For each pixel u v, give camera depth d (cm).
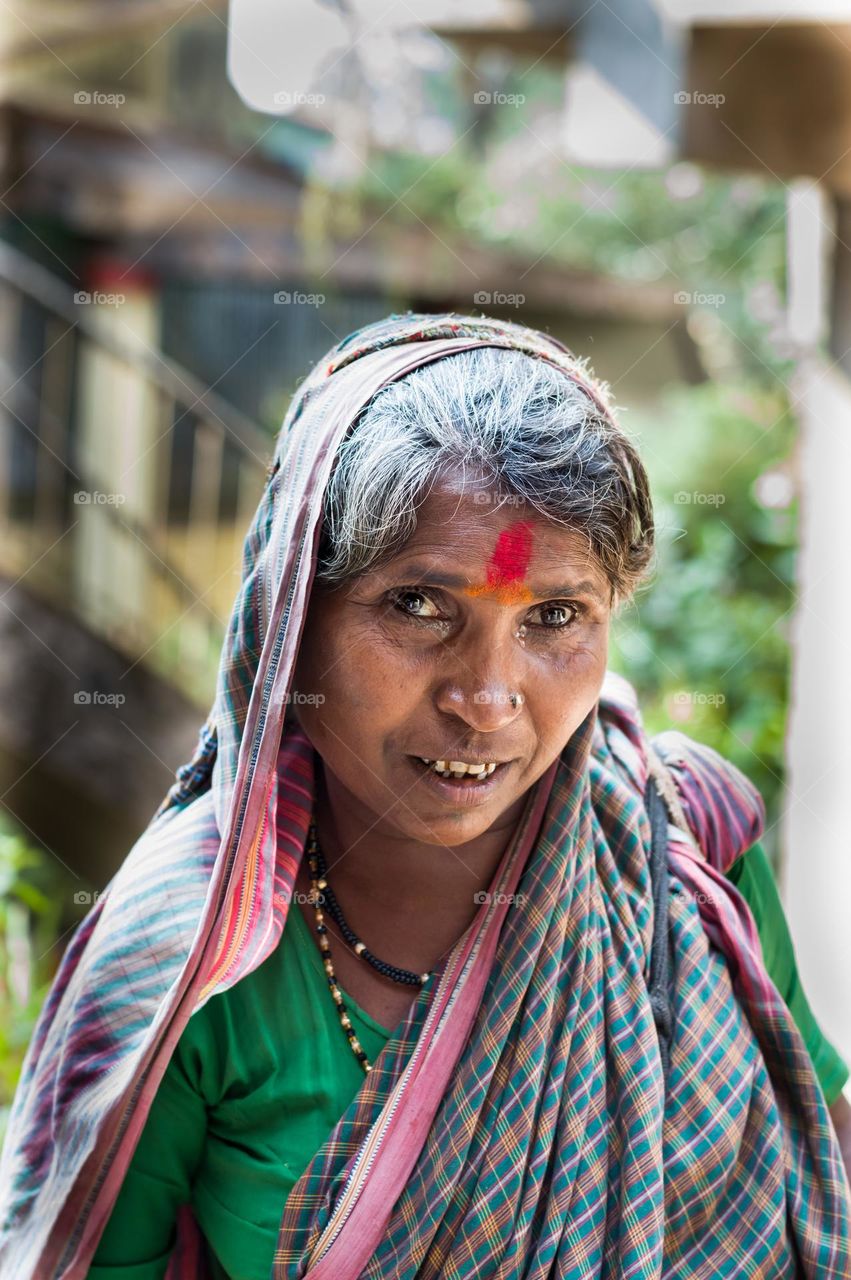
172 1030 100
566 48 375
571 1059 105
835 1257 110
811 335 469
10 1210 112
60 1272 105
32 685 555
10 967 327
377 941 110
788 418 623
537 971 106
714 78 338
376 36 770
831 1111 127
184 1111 110
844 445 375
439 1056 104
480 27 378
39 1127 112
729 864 125
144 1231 113
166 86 692
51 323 630
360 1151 102
